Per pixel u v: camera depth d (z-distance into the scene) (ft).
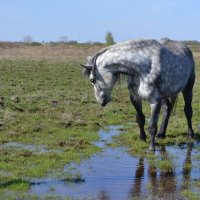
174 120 54.03
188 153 40.01
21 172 32.32
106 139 44.70
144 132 43.55
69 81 93.71
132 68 37.88
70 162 35.94
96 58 38.19
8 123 48.96
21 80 91.81
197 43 229.45
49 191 28.81
